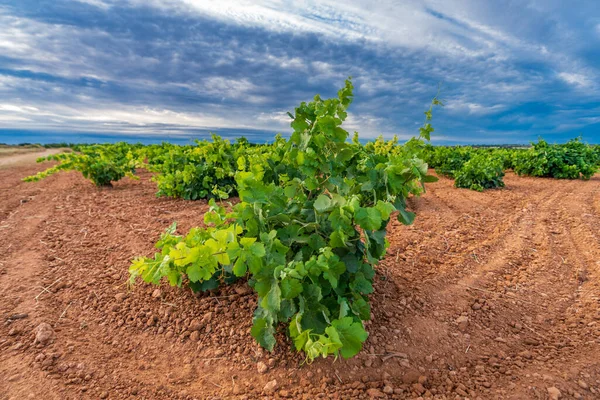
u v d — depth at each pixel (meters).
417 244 4.96
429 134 3.23
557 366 2.64
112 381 2.47
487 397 2.35
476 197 8.22
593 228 5.67
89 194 7.95
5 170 13.80
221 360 2.71
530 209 6.93
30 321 3.04
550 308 3.53
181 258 2.38
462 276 4.10
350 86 3.08
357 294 2.77
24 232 5.06
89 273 3.88
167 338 2.95
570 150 11.88
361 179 2.95
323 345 1.87
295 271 2.17
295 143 3.10
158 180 7.75
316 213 2.80
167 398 2.35
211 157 7.81
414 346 2.89
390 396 2.38
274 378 2.54
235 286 3.51
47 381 2.40
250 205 2.78
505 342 2.99
